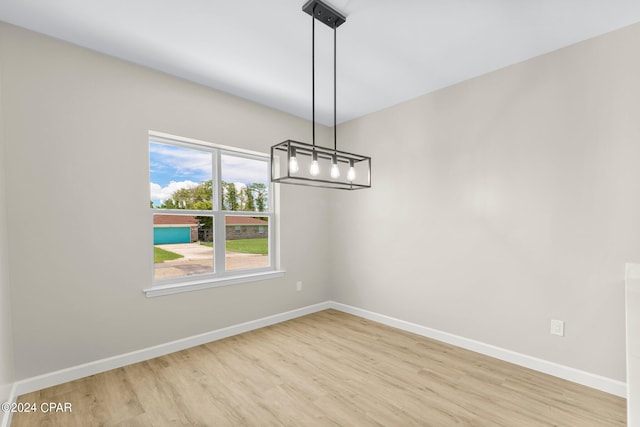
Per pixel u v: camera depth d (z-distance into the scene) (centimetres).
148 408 188
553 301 229
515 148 249
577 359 218
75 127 222
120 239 242
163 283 273
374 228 356
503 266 255
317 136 395
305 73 270
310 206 390
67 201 219
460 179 283
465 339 278
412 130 321
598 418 178
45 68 211
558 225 227
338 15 190
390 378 224
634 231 197
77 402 193
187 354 264
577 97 219
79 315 223
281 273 354
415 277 317
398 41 221
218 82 287
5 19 196
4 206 192
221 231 316
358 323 347
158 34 213
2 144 192
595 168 211
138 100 253
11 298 196
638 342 129
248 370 236
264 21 199
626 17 191
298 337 304
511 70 252
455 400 196
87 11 188
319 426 172
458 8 185
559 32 208
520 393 204
